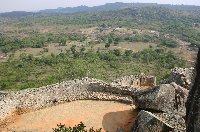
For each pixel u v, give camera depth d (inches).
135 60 3858.3
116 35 7475.4
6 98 800.3
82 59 3555.6
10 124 761.0
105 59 3816.4
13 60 3983.8
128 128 726.5
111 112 818.8
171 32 7849.4
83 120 775.1
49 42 6427.2
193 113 359.9
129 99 880.9
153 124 619.8
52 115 808.9
